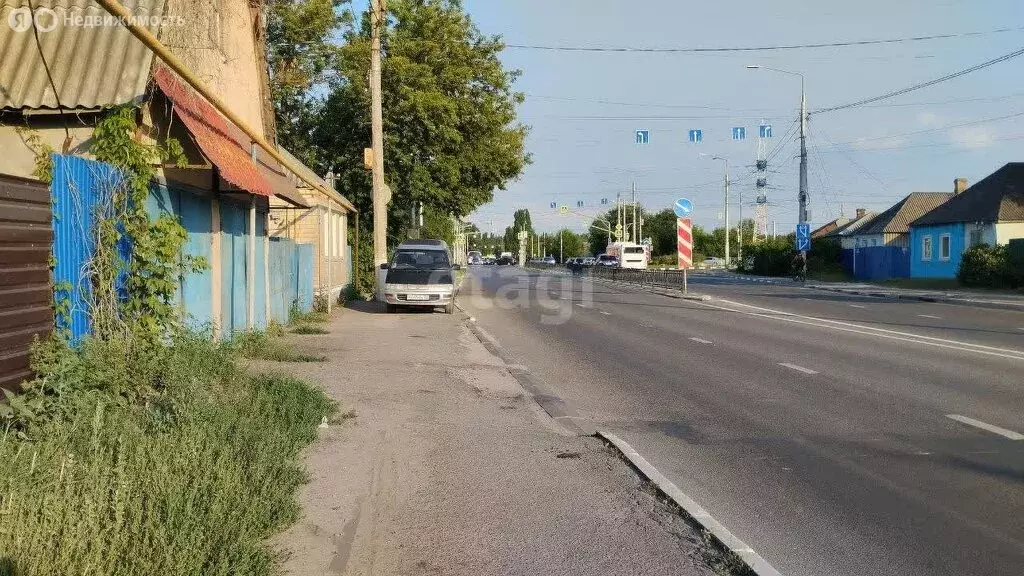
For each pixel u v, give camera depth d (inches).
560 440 307.9
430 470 263.0
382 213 973.8
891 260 1971.0
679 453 289.0
